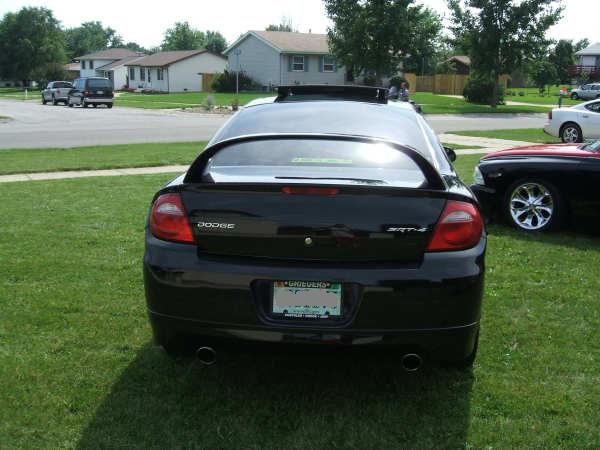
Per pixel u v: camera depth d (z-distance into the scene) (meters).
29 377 3.49
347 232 2.94
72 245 6.23
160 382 3.47
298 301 2.96
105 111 34.94
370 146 3.69
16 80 94.38
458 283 2.96
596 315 4.54
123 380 3.49
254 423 3.07
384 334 2.94
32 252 5.96
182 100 45.97
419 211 2.98
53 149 15.12
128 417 3.11
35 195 8.88
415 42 39.72
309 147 3.66
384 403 3.28
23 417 3.08
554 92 71.31
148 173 11.27
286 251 2.97
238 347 3.05
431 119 30.48
